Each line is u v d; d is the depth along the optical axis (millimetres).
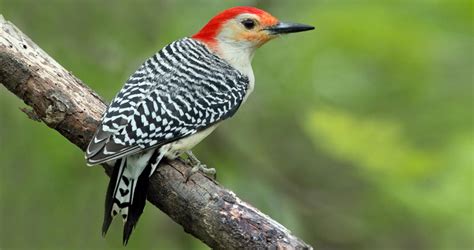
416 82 15156
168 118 9344
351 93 15344
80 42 13992
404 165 12336
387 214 14227
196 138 9742
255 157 15445
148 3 14289
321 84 15445
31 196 13570
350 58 15234
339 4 14672
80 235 13727
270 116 15445
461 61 15117
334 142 12305
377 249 15633
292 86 15234
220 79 10195
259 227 8664
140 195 9016
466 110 14766
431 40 14672
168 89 9656
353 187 15430
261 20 10836
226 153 14844
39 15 14039
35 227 13578
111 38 14039
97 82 13578
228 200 8844
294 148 16062
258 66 15234
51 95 9180
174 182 9070
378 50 14820
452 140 13656
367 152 12289
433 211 12555
